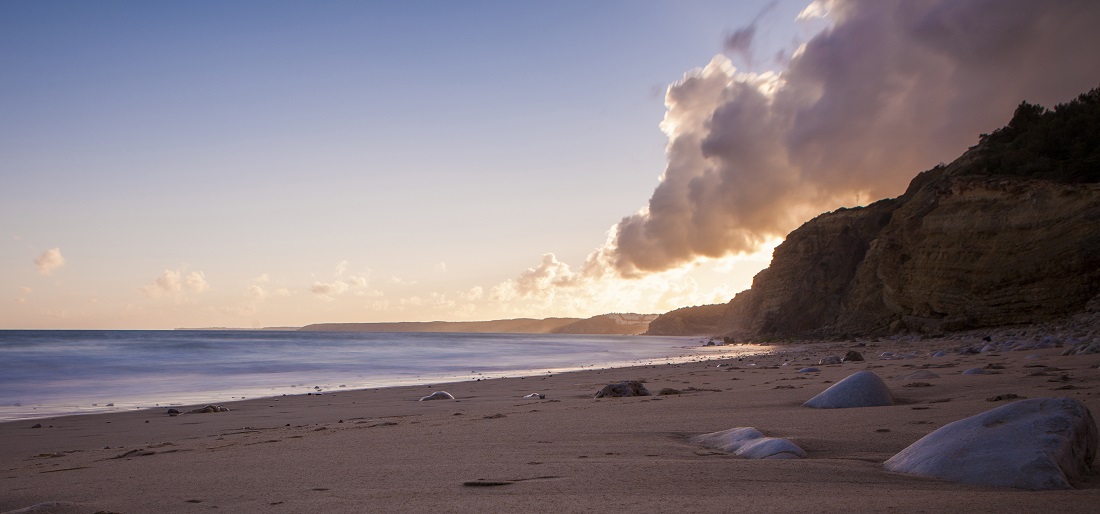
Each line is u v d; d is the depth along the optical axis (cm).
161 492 404
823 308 7356
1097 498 287
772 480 360
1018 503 279
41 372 2202
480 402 1181
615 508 296
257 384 1897
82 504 368
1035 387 806
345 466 474
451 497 340
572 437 596
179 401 1404
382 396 1426
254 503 353
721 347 6519
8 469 591
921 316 4406
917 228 4616
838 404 764
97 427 970
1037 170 3931
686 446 527
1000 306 3722
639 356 4309
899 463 392
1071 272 3362
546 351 5244
